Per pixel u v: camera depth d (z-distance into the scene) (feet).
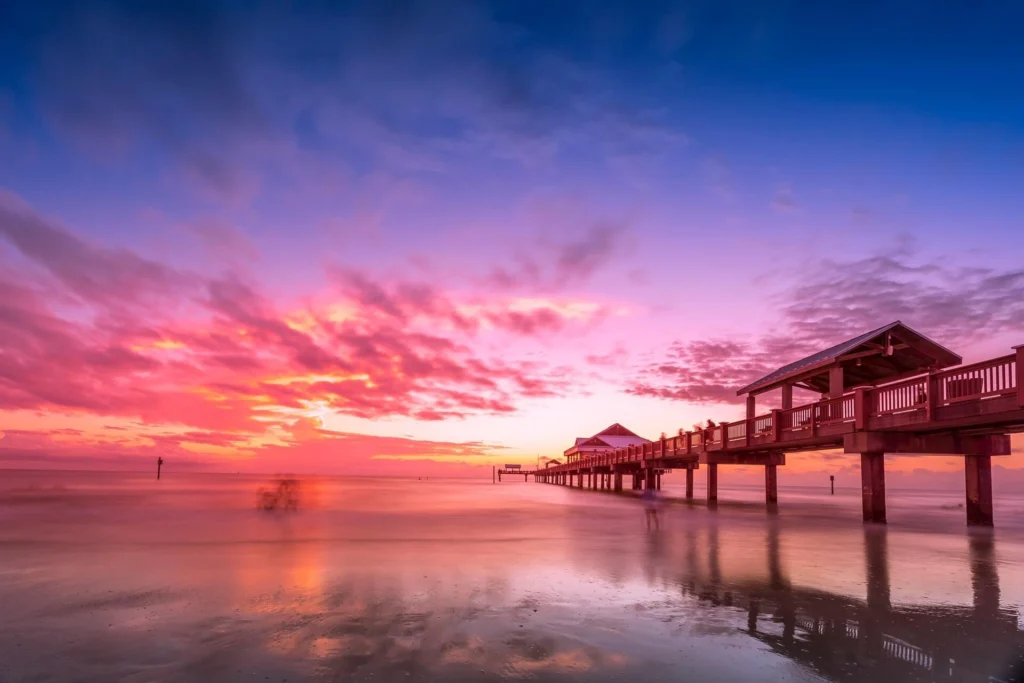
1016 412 46.11
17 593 26.76
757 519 69.36
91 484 211.41
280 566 33.78
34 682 16.39
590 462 215.72
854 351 76.89
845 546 43.73
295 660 18.07
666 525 60.49
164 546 42.24
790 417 81.35
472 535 50.14
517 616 22.97
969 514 62.44
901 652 19.43
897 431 61.93
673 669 17.63
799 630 21.58
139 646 19.29
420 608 24.08
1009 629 21.94
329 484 257.75
